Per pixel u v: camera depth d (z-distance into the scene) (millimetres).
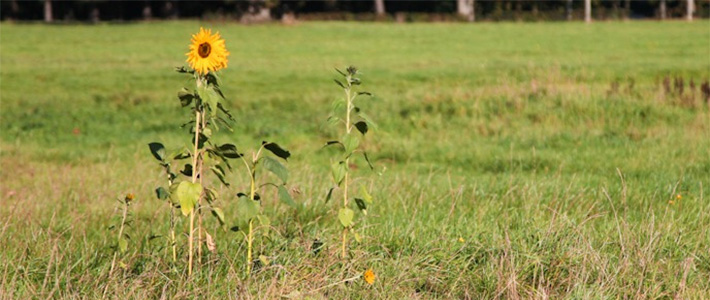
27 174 12680
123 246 6117
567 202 8852
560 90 19203
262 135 17594
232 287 5797
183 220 8367
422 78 29719
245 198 5809
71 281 6039
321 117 20094
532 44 44781
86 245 6820
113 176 11930
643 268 6152
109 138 17609
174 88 27797
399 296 5965
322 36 51125
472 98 19344
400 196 9008
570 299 5750
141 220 8508
